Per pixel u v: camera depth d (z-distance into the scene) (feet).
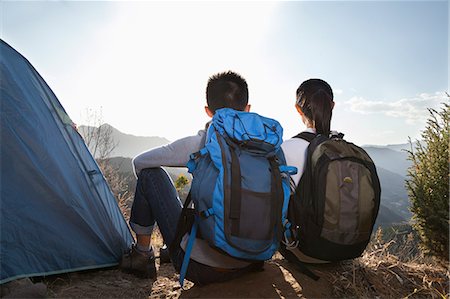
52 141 7.76
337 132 8.01
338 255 6.98
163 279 8.07
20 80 7.54
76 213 7.80
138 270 7.99
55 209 7.48
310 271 7.48
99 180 8.92
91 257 7.94
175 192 7.68
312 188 6.89
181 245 6.92
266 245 6.03
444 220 9.62
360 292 7.38
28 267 6.93
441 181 10.00
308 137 7.67
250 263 7.02
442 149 10.14
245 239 5.88
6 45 7.50
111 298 6.87
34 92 7.78
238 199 5.82
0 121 6.92
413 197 10.64
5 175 6.88
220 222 5.87
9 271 6.65
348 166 6.80
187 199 6.59
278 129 6.79
